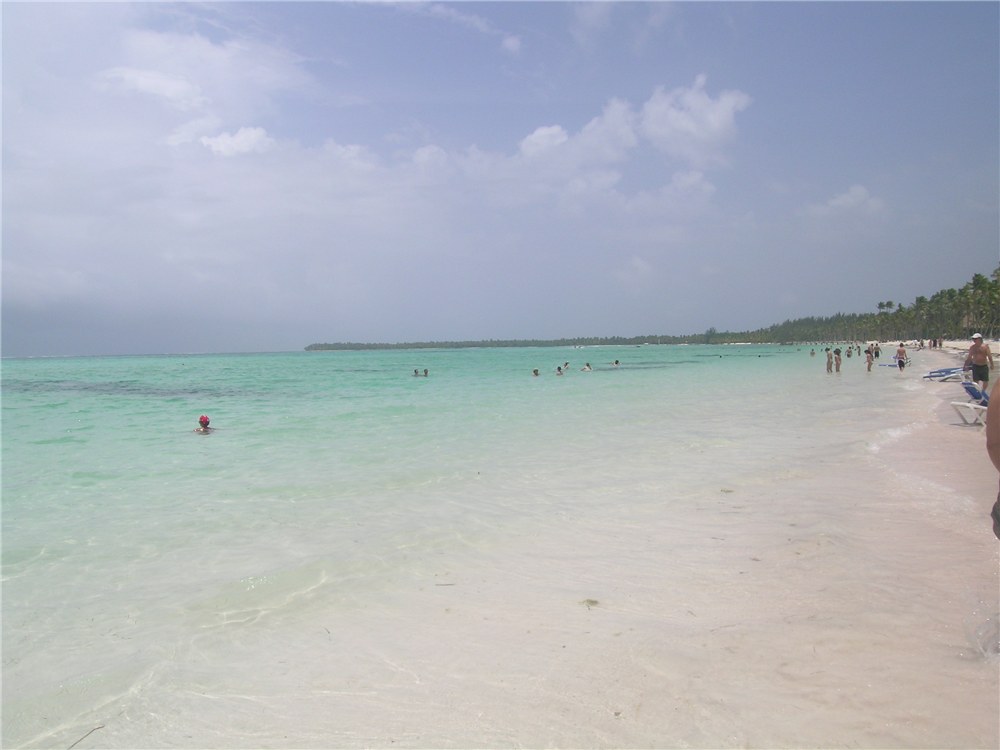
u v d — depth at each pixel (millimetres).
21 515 7609
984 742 2596
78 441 13953
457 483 8938
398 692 3471
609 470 9508
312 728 3172
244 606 4820
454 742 2963
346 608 4695
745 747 2717
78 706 3508
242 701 3480
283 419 17688
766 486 7953
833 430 12953
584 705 3184
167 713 3402
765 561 5141
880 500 6898
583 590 4801
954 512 6273
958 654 3363
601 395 24469
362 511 7527
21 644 4277
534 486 8641
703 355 108375
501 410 19000
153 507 7910
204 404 24203
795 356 94125
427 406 20875
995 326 105875
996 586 4309
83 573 5629
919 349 94938
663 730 2910
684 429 13883
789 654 3514
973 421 13406
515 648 3893
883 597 4207
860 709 2914
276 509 7707
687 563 5242
